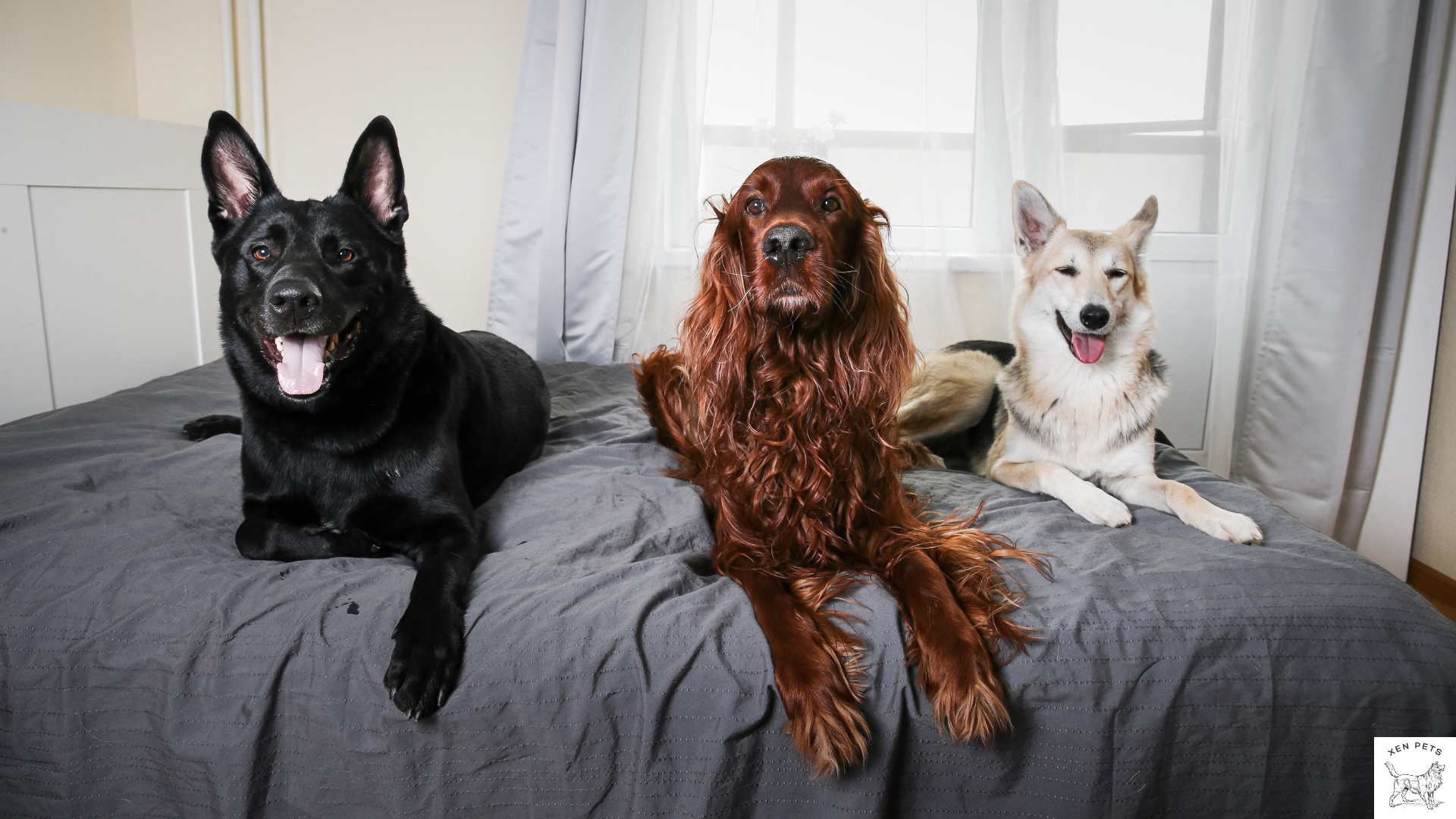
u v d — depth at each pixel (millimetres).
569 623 1340
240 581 1430
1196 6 2902
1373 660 1368
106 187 2916
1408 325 2812
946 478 2299
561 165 3037
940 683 1294
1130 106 2977
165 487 1897
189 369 3064
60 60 3213
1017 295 2217
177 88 3582
